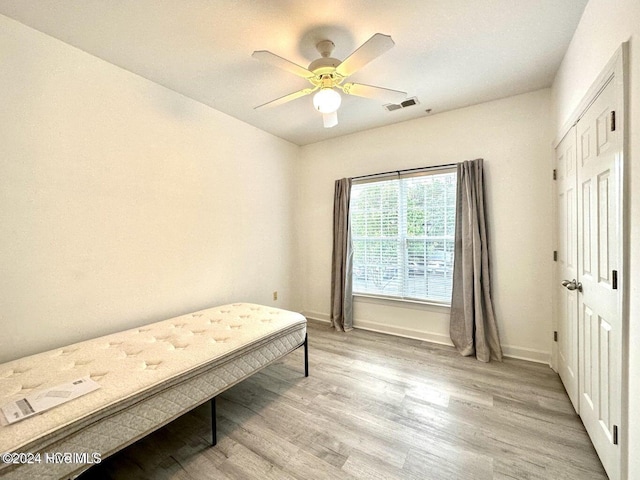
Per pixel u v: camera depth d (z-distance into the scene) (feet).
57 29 5.85
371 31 5.99
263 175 11.71
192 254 9.02
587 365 5.56
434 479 4.67
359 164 11.98
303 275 13.84
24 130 5.74
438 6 5.32
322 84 6.39
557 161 7.82
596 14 4.85
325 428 5.95
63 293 6.32
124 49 6.53
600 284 4.86
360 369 8.50
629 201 3.86
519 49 6.64
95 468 5.00
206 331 6.91
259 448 5.43
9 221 5.58
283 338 7.39
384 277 11.54
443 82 8.11
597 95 4.83
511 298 9.12
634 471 3.77
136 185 7.59
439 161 10.18
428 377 7.97
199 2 5.17
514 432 5.71
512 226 9.05
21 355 5.76
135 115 7.54
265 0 5.12
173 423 6.21
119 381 4.58
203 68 7.31
